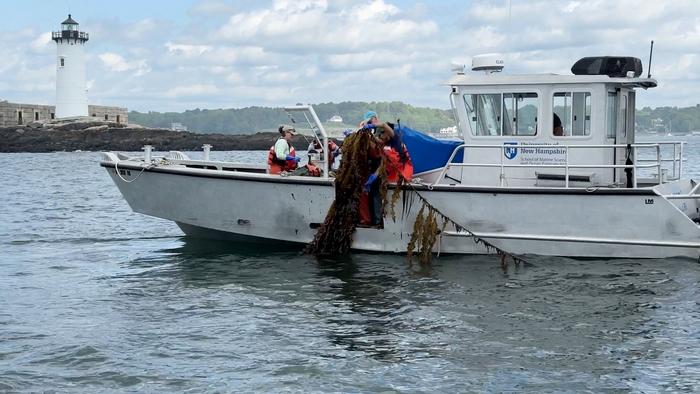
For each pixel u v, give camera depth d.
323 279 11.18
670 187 12.32
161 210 13.64
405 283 10.87
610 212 11.62
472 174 12.65
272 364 7.82
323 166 13.33
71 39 90.75
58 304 10.12
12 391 7.16
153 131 92.75
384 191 12.30
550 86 12.18
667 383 7.20
